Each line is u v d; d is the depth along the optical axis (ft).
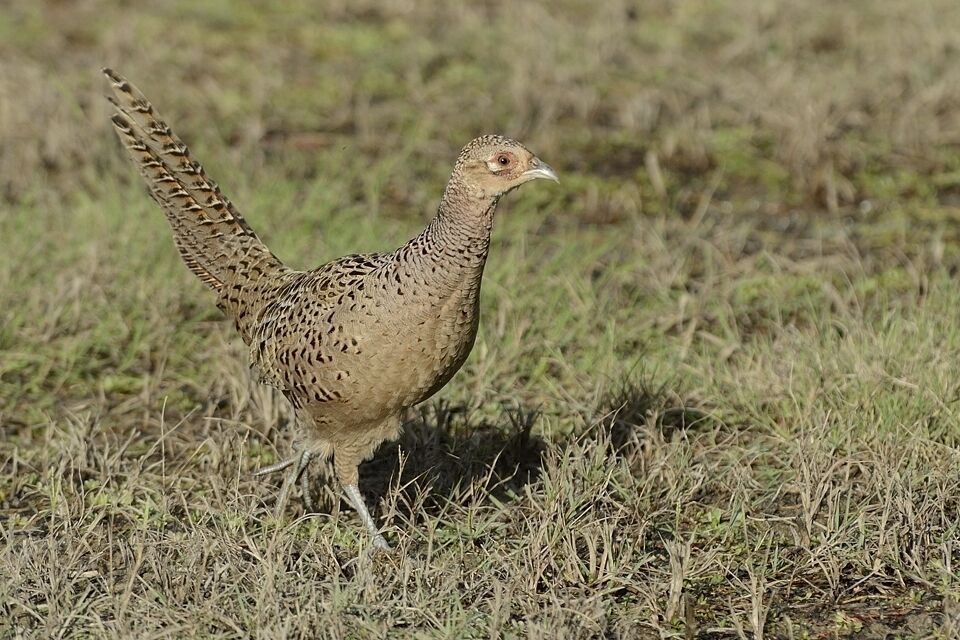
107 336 61.62
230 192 75.77
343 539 47.44
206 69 95.20
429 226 42.93
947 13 100.83
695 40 102.22
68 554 44.19
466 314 43.37
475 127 88.12
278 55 98.48
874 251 72.28
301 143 85.46
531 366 60.29
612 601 43.62
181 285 66.13
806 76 92.38
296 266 66.23
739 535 47.85
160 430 55.88
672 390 56.59
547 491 47.57
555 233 74.69
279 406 55.11
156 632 40.32
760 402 55.57
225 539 44.55
